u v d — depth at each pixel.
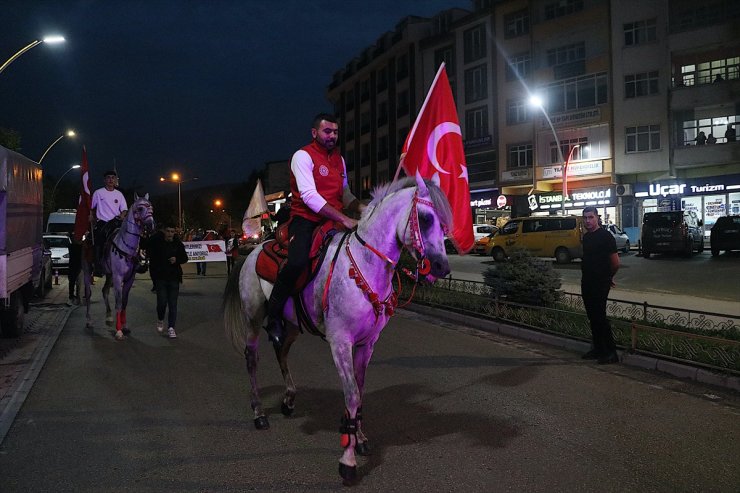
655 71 32.78
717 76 30.75
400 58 49.75
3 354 8.59
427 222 4.02
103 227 10.55
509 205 40.41
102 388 6.70
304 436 5.05
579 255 23.80
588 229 7.59
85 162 11.70
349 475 4.02
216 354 8.54
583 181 35.97
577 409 5.61
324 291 4.44
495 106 40.22
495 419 5.35
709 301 12.76
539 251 24.84
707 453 4.48
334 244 4.59
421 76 46.75
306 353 8.46
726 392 6.16
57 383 6.93
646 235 24.64
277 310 4.83
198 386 6.75
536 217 25.33
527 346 8.72
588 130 35.47
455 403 5.86
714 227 24.58
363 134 57.09
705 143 31.23
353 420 4.15
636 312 9.92
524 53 38.69
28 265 9.83
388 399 6.04
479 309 11.03
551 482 4.01
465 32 42.53
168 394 6.43
